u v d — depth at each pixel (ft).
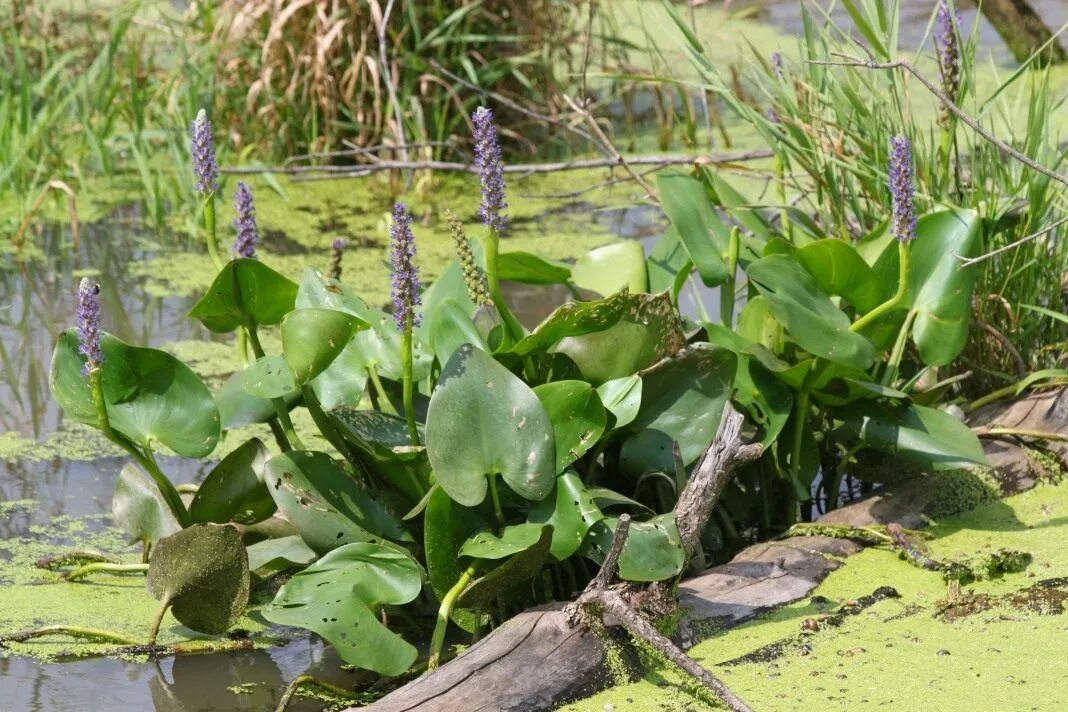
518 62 26.58
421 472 12.20
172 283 21.98
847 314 14.84
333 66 26.12
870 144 16.03
